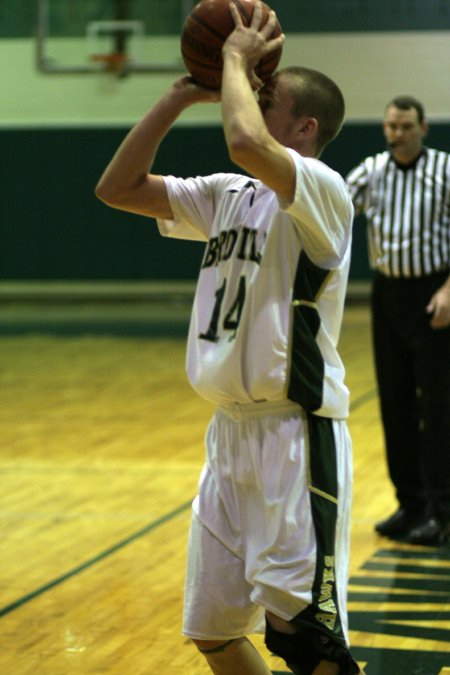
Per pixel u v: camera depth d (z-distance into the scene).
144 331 20.33
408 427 7.77
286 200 3.67
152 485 9.34
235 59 3.69
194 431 11.62
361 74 23.94
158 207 4.25
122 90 24.88
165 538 7.72
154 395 13.84
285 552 3.78
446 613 6.14
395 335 7.73
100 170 24.30
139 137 4.11
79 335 19.91
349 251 3.97
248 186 4.06
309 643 3.75
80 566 7.06
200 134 23.94
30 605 6.30
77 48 24.95
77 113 25.00
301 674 3.84
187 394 13.91
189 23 3.98
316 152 4.04
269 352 3.82
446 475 7.60
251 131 3.52
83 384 14.73
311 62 24.11
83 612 6.17
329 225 3.81
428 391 7.53
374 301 7.76
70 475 9.74
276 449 3.86
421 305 7.52
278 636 3.81
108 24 24.78
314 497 3.82
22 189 24.58
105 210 24.44
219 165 23.94
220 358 3.90
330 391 3.90
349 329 20.28
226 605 3.96
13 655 5.51
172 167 24.03
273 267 3.85
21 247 24.73
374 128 23.44
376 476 9.55
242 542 3.94
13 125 25.00
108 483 9.44
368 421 12.03
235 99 3.58
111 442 11.11
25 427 11.94
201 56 3.96
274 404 3.88
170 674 5.24
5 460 10.37
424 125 7.59
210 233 4.24
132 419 12.31
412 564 7.10
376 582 6.71
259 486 3.88
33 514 8.43
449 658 5.45
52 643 5.68
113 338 19.47
